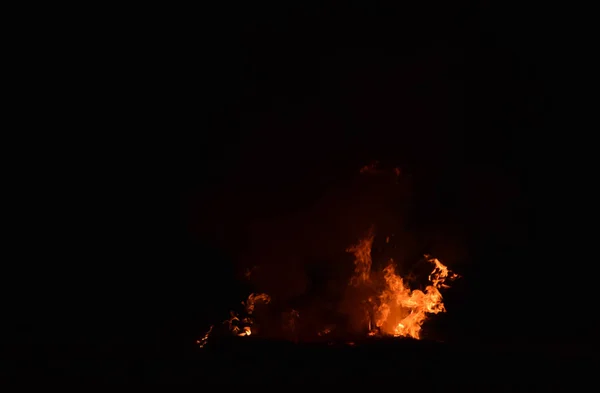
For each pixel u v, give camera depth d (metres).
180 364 7.22
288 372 6.92
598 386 6.50
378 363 7.22
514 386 6.49
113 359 7.45
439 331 10.28
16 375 6.76
